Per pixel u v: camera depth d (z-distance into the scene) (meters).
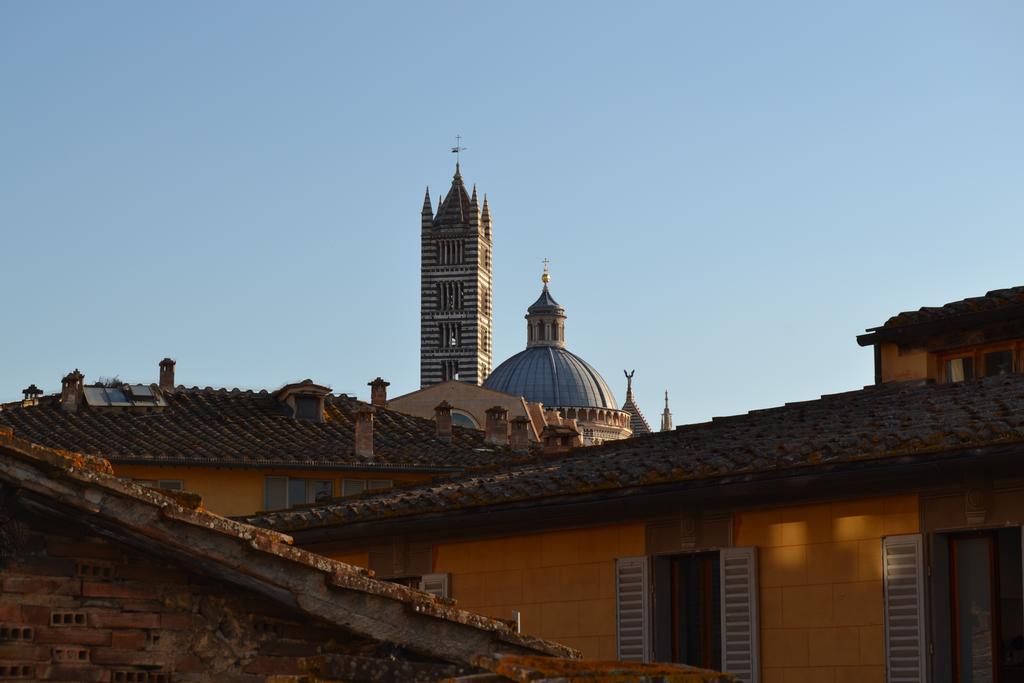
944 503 22.77
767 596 24.61
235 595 14.49
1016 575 22.17
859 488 23.59
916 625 22.81
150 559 14.22
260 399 65.69
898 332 31.33
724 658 24.83
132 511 13.40
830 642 23.77
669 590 25.95
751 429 28.25
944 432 22.50
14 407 62.25
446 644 14.43
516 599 27.66
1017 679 21.97
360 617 14.11
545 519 27.20
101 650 13.95
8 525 13.65
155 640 14.16
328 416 65.38
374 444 63.22
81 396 62.22
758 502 24.75
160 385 67.12
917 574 22.89
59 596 13.89
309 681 13.07
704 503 25.34
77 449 57.66
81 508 13.27
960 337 30.55
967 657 22.59
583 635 26.61
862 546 23.59
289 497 59.78
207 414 63.22
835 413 27.89
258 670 14.41
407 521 28.42
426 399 152.88
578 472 27.14
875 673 23.20
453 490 28.75
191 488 58.53
